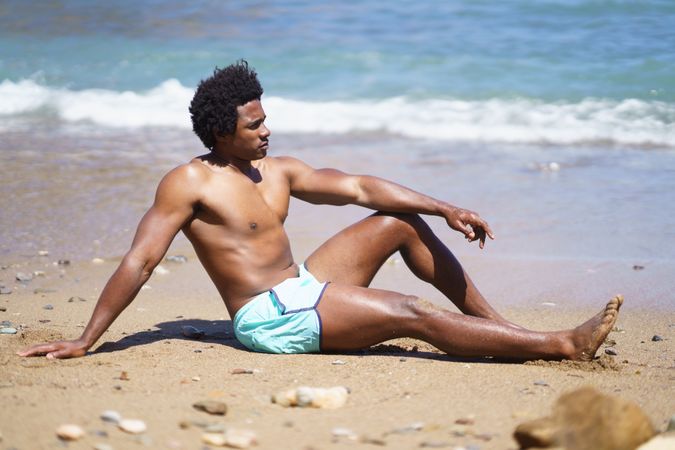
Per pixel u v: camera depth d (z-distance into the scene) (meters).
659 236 11.38
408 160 15.59
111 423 5.13
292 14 26.27
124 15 27.08
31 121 19.12
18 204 12.91
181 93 20.97
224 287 7.24
